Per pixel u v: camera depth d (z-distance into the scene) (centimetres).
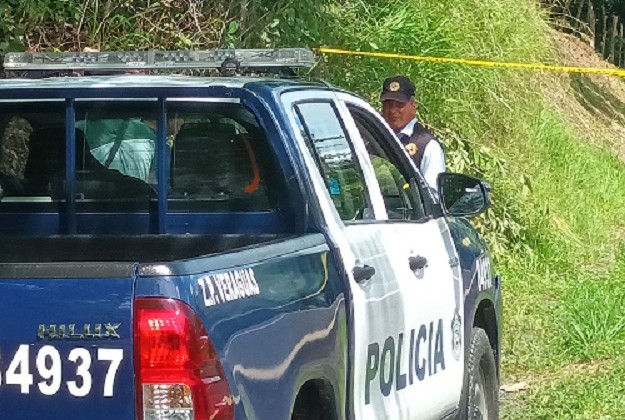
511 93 2059
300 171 649
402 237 756
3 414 486
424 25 1800
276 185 657
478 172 1817
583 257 2009
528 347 1373
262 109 656
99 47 1537
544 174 2144
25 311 481
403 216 807
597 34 4103
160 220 688
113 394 480
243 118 668
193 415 483
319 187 659
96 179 705
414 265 752
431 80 1808
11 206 714
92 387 480
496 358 958
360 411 649
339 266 638
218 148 677
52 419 483
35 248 702
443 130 1795
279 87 675
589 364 1328
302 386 588
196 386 484
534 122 2191
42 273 483
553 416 1101
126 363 478
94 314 479
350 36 1702
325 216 654
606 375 1230
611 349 1355
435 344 784
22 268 483
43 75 809
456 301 834
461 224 911
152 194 699
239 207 672
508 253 1800
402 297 719
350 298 638
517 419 1094
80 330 479
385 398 687
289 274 578
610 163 2852
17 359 482
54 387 482
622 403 1127
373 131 804
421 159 1112
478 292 891
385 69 1742
